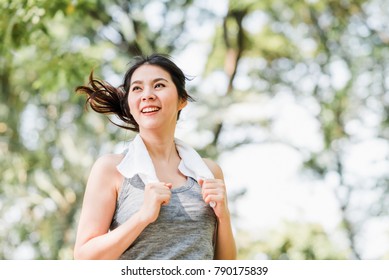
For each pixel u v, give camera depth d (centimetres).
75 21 1473
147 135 386
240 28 1692
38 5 874
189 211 369
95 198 370
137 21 1568
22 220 1552
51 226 1540
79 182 1588
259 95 1692
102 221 368
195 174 384
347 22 1653
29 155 1588
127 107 410
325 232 1594
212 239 383
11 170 1566
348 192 1675
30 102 1583
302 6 1647
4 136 1577
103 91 418
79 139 1605
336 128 1706
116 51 1573
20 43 917
